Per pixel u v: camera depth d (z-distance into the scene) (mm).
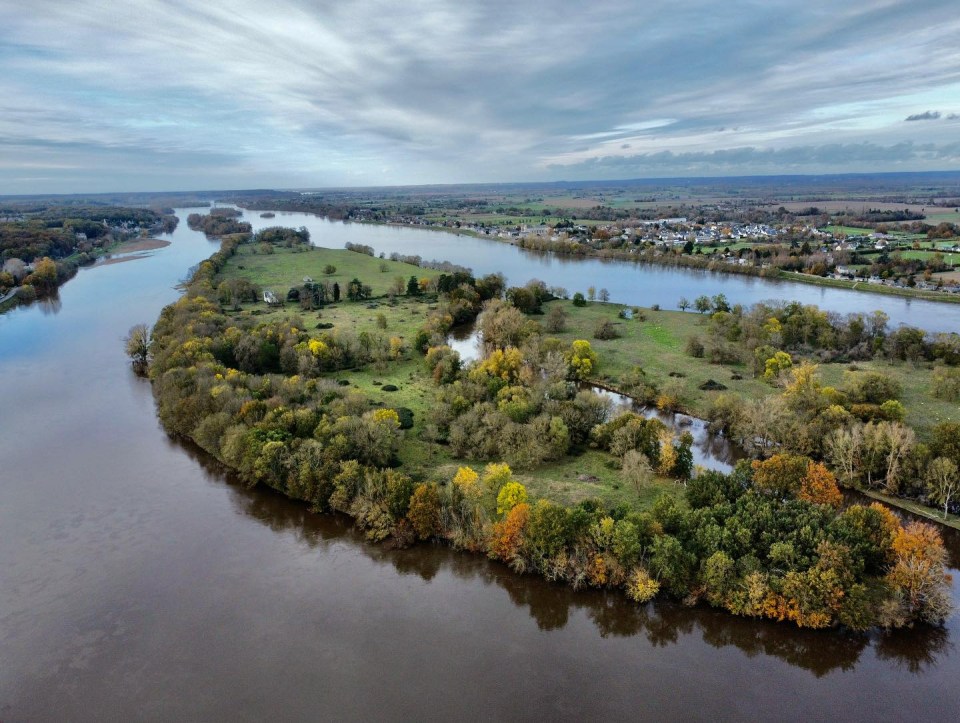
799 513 70688
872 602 64000
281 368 138375
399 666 61094
